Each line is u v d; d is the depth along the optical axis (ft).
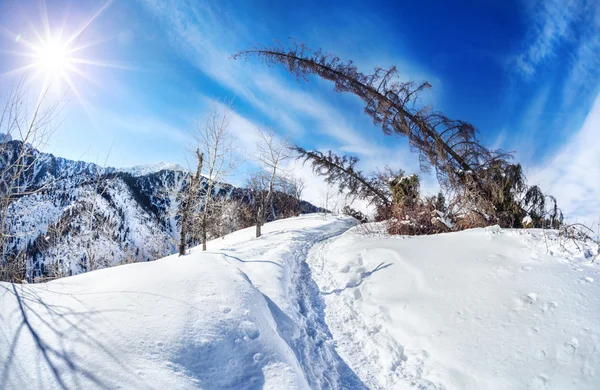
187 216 52.54
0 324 10.93
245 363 12.14
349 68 45.70
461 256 23.35
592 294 14.62
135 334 11.75
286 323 18.54
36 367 9.18
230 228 96.78
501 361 13.34
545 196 35.47
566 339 12.79
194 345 11.97
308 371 14.70
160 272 19.58
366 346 18.02
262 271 27.63
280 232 61.93
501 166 38.22
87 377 9.15
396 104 43.27
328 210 107.14
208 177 56.65
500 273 19.17
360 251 33.35
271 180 68.23
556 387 11.23
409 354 16.35
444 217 38.68
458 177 40.68
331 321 21.44
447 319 17.28
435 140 41.47
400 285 23.08
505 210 36.17
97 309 13.32
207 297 16.15
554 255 19.20
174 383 9.77
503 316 15.69
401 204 46.57
